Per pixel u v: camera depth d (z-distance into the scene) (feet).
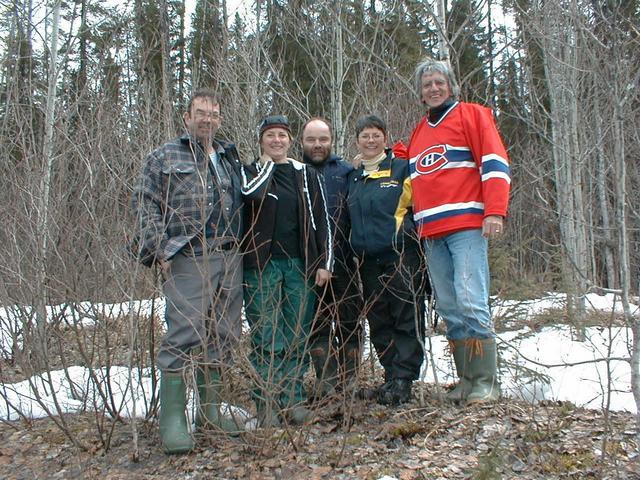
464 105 12.13
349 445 10.49
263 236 11.46
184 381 10.59
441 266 12.19
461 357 12.25
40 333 11.77
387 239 12.10
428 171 12.07
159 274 11.64
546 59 23.58
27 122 16.02
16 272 12.11
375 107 19.97
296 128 29.43
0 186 13.53
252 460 10.10
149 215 10.39
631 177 16.69
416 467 9.48
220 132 24.27
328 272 11.82
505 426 10.68
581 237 23.57
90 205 11.39
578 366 14.52
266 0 26.89
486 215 11.33
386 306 12.55
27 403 12.93
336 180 13.50
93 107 15.40
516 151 31.71
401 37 23.32
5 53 19.88
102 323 11.49
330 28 23.91
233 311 11.05
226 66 25.52
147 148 14.07
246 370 10.50
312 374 14.87
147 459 10.51
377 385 13.93
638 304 9.12
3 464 10.73
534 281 15.25
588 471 9.03
